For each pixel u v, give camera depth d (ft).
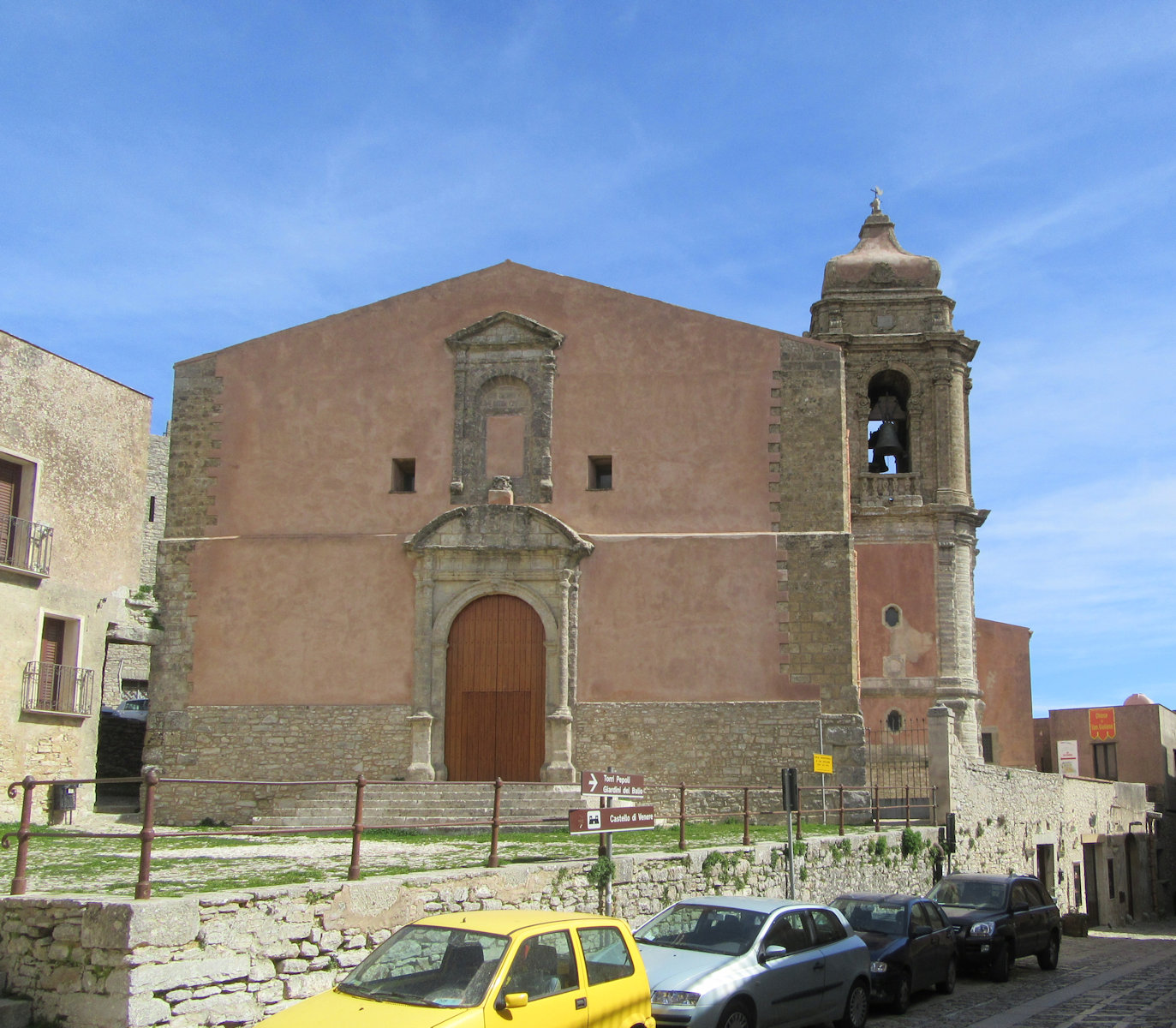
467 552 90.63
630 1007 36.01
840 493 89.92
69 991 36.19
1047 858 113.09
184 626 92.27
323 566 92.32
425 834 75.72
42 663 84.64
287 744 89.61
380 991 33.12
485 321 94.43
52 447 86.43
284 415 95.14
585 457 92.53
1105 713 171.42
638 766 87.40
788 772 63.26
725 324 93.40
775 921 46.39
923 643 117.19
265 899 39.60
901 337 123.34
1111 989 63.41
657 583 89.97
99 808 93.45
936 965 59.77
